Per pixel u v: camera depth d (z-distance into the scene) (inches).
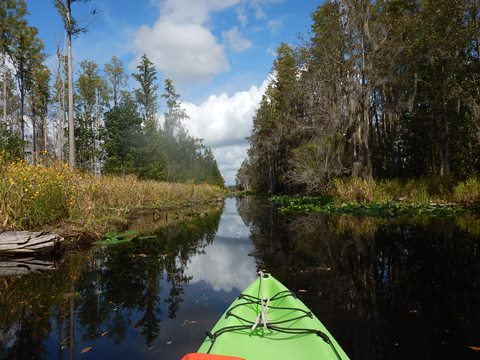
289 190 1184.8
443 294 170.6
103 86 1238.3
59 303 167.6
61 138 907.4
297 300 136.3
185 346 122.1
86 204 339.6
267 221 504.7
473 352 114.7
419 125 704.4
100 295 178.2
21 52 949.2
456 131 637.9
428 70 636.7
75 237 308.5
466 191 511.2
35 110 1098.1
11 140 636.1
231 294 180.5
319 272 217.8
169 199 761.0
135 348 120.9
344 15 637.3
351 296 171.9
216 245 323.9
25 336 131.6
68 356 115.6
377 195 572.7
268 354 101.4
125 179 605.3
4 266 237.0
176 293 182.4
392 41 614.9
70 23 613.6
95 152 848.9
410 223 387.2
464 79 611.8
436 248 263.9
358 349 117.6
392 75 640.4
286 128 1043.3
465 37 579.8
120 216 421.4
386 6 684.7
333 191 645.3
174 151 1201.4
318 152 703.7
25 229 283.4
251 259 262.8
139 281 204.5
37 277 211.9
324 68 679.1
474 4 571.2
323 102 699.4
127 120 789.2
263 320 115.0
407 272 208.8
